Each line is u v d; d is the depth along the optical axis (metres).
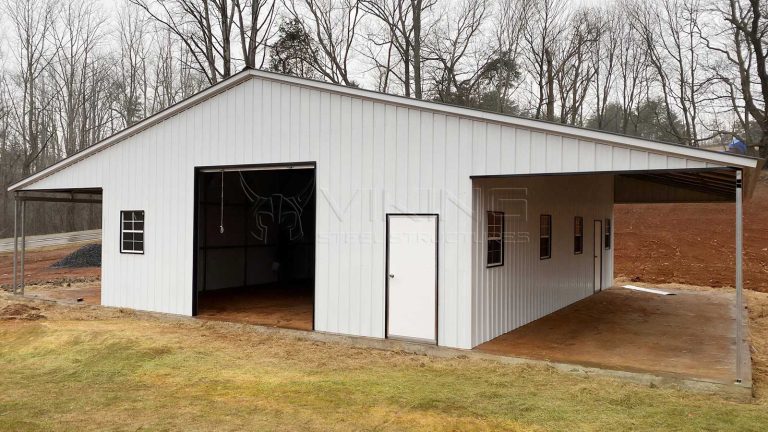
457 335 8.04
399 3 26.72
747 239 21.27
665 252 21.09
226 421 5.36
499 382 6.57
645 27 31.84
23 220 12.95
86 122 36.53
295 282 16.44
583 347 8.24
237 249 15.05
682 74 30.62
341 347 8.41
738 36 27.08
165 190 10.89
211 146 10.40
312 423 5.31
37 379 6.72
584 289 13.72
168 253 10.84
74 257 20.47
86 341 8.37
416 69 26.17
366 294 8.77
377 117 8.74
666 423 5.30
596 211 14.71
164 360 7.52
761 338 9.42
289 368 7.22
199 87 35.62
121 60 36.09
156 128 11.03
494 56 28.61
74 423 5.30
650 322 10.36
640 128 33.72
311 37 27.20
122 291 11.45
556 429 5.16
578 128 7.08
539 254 10.78
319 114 9.30
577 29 30.72
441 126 8.20
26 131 36.00
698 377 6.62
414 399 5.93
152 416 5.50
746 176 7.11
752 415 5.54
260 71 9.74
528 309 10.21
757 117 26.16
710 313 11.43
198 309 11.52
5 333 8.89
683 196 15.55
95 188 12.05
